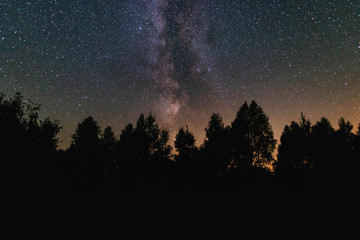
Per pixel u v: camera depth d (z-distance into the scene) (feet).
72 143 73.72
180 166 71.67
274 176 67.67
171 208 45.09
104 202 47.44
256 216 39.60
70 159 65.57
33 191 36.01
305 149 74.54
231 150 74.02
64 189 47.11
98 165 72.13
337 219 35.96
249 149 71.31
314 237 30.09
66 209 37.47
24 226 27.53
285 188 56.85
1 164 34.88
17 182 34.94
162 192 57.88
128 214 40.24
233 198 51.16
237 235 31.27
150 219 37.99
